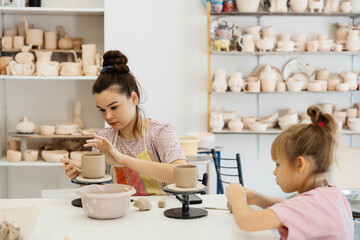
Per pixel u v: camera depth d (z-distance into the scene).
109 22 3.56
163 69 3.86
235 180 3.97
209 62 3.70
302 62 3.91
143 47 3.84
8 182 3.81
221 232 1.29
